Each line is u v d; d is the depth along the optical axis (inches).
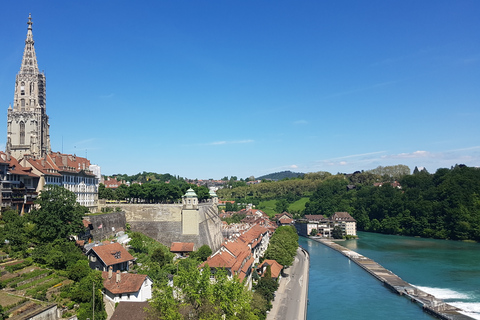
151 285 4722.0
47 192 5246.1
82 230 5467.5
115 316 3892.7
